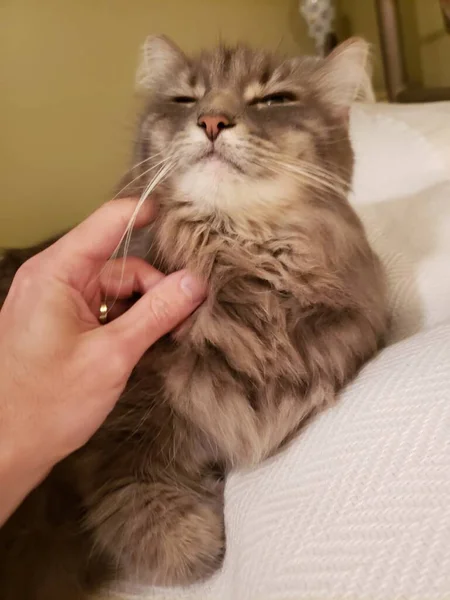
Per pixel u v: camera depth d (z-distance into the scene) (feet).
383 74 6.43
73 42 5.29
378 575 1.54
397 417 1.95
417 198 3.86
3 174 5.23
